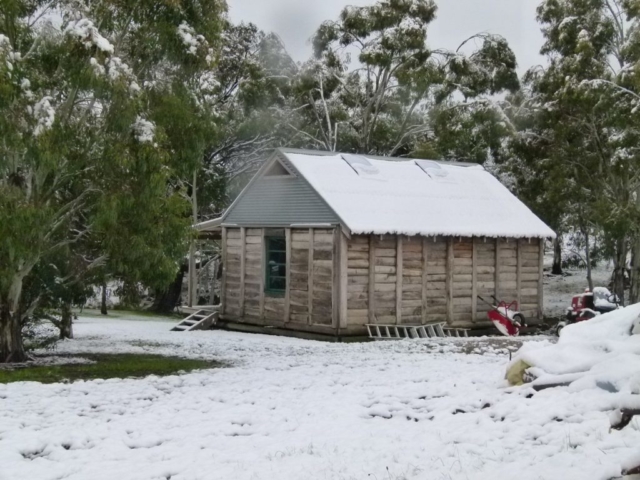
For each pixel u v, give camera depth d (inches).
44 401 445.7
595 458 272.4
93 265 668.1
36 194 597.0
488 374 494.6
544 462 277.4
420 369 546.0
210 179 1444.4
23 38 611.2
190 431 378.0
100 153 609.3
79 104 631.2
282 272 916.0
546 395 388.8
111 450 343.0
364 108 1667.1
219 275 1627.7
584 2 1304.1
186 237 653.3
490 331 933.8
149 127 593.6
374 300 843.4
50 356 691.4
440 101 1589.6
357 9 1562.5
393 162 1011.3
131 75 585.9
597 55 1294.3
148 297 1624.0
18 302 645.3
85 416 411.2
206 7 652.1
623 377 365.7
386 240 856.3
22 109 549.0
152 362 644.7
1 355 638.5
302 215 877.2
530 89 1579.7
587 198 1318.9
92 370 592.7
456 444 325.4
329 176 895.1
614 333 429.1
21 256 574.9
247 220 957.2
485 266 933.8
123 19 621.0
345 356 653.9
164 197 640.4
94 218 603.8
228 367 606.2
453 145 1475.1
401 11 1553.9
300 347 750.5
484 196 1003.3
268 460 320.5
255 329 938.1
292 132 1619.1
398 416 398.9
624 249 1259.8
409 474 281.9
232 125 1503.4
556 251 1723.7
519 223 964.6
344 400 441.7
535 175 1413.6
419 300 876.0
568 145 1304.1
